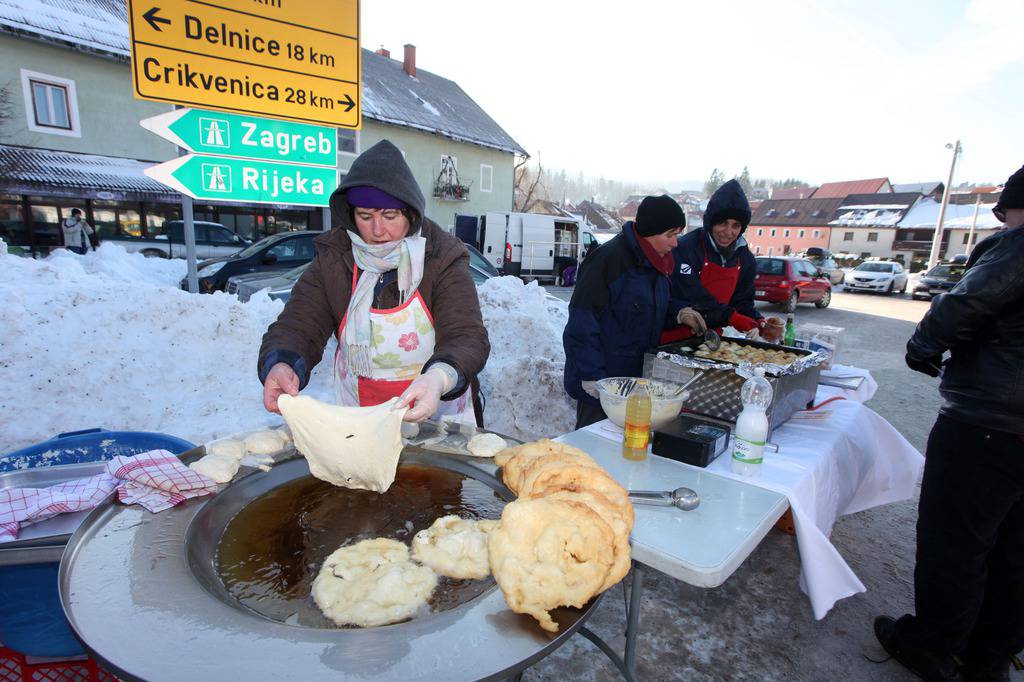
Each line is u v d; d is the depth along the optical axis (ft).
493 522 4.00
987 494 5.62
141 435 6.39
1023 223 5.43
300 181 11.96
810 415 6.93
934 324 5.71
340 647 2.66
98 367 10.94
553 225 53.36
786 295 45.37
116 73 46.78
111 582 3.06
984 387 5.47
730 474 5.31
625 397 6.08
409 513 4.30
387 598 3.18
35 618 4.23
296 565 3.59
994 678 6.30
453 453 5.22
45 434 10.28
